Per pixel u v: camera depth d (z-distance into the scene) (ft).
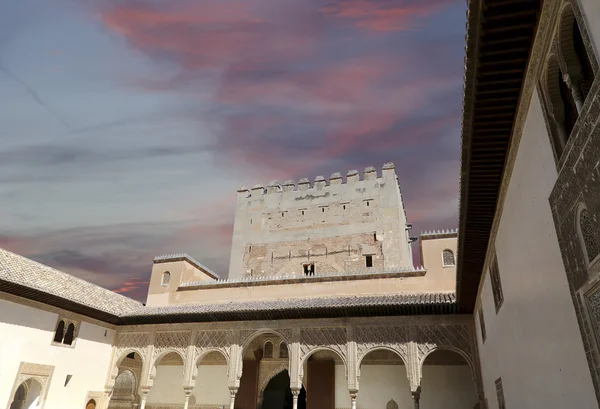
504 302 22.38
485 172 20.17
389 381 46.37
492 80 14.70
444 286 48.19
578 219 10.48
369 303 39.70
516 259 18.60
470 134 17.65
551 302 13.52
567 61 10.73
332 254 69.56
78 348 44.60
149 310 49.19
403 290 49.32
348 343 40.86
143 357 47.60
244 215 77.46
